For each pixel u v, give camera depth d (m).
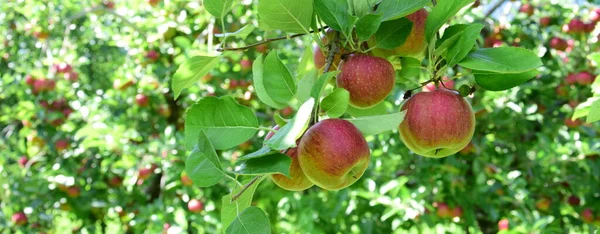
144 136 5.05
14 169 4.80
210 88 4.73
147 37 4.70
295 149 1.28
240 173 1.07
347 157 1.16
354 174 1.22
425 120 1.27
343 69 1.35
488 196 4.48
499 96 4.16
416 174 4.43
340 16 1.30
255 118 1.16
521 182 4.07
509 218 4.45
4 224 4.74
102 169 4.91
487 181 4.68
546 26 4.90
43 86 5.04
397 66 1.51
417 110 1.29
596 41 4.54
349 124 1.20
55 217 5.20
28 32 5.39
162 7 4.81
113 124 4.78
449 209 4.39
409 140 1.33
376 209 4.68
